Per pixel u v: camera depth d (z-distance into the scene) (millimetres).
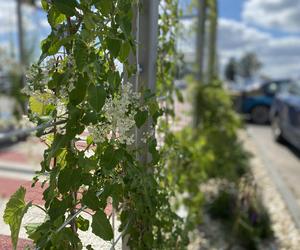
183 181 2904
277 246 3383
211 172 4527
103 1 1214
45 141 1354
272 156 7199
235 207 3643
